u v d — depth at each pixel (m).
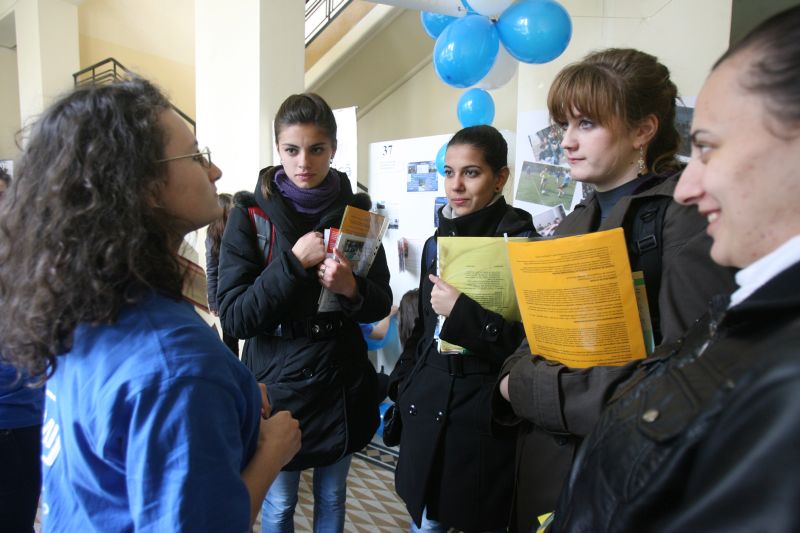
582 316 0.72
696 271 0.60
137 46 5.86
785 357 0.27
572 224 0.89
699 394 0.34
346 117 2.61
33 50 4.66
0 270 0.51
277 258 1.15
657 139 0.79
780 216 0.32
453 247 1.08
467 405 1.11
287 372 1.22
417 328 1.40
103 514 0.50
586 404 0.68
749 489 0.25
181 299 0.58
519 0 1.78
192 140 0.61
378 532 1.88
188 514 0.45
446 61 1.85
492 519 1.11
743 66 0.33
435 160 2.65
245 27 2.78
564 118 0.82
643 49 2.09
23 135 0.54
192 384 0.49
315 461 1.23
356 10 3.80
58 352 0.51
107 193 0.49
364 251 1.27
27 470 1.19
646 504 0.35
